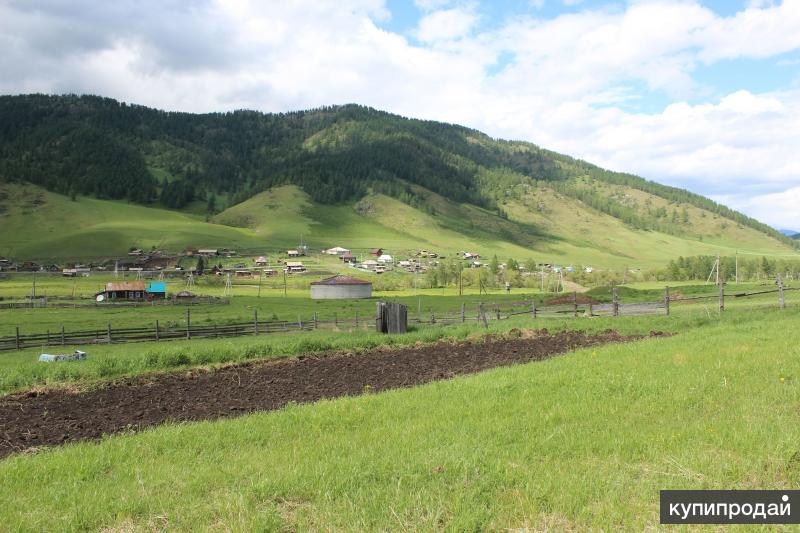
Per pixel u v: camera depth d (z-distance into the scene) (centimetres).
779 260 19088
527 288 13425
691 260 16788
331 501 626
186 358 2123
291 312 7094
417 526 556
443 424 941
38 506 689
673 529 531
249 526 568
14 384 1766
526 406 1038
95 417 1330
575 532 539
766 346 1513
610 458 720
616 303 3447
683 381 1131
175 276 17362
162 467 820
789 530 523
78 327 5653
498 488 637
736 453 701
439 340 2658
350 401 1227
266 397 1491
